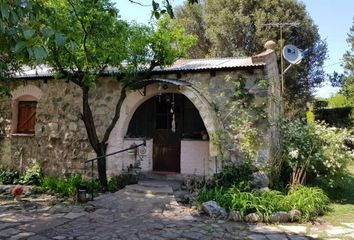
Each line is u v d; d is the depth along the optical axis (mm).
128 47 7289
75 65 7395
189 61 9523
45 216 5762
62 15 6043
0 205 6551
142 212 6020
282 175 7738
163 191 7082
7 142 9930
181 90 7762
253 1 19531
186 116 8883
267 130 7211
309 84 20766
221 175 6887
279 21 18625
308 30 19297
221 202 5992
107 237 4730
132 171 8234
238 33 19734
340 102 20750
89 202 6594
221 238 4781
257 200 5898
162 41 7457
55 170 9203
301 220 5672
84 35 6707
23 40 2084
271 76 7930
